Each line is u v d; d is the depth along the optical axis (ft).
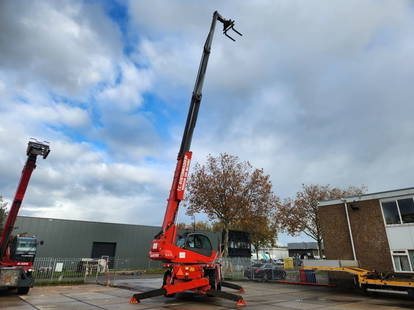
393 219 51.55
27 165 44.98
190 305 33.19
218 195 102.12
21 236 51.24
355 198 57.72
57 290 47.62
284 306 33.42
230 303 34.91
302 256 222.07
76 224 107.65
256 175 104.63
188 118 37.96
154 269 109.60
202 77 39.29
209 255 38.58
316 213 121.08
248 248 155.84
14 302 34.73
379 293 45.03
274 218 126.00
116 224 116.78
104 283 59.21
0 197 84.43
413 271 47.21
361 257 54.24
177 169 36.32
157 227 126.82
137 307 31.40
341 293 46.26
